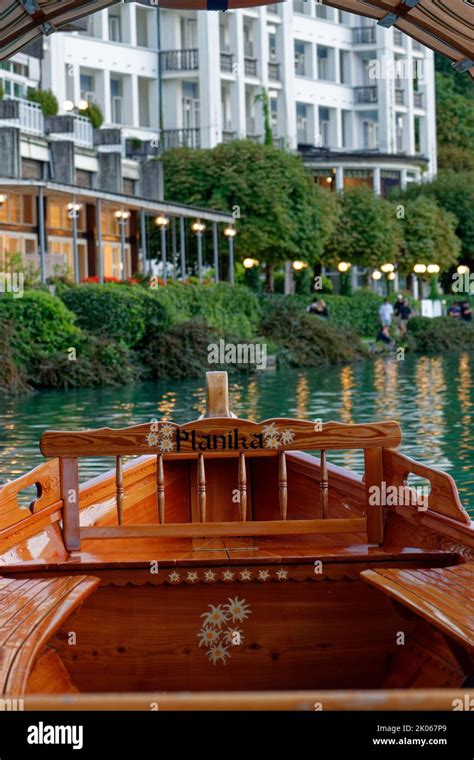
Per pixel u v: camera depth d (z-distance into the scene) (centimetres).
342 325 4716
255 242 4988
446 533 546
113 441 590
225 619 539
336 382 2922
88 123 4512
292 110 6900
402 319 4706
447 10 605
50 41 5128
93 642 534
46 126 4153
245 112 6575
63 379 2938
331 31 7294
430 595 459
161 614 537
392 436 592
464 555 529
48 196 3925
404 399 2348
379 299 5088
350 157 7000
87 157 4438
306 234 5166
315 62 7181
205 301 3734
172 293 3569
